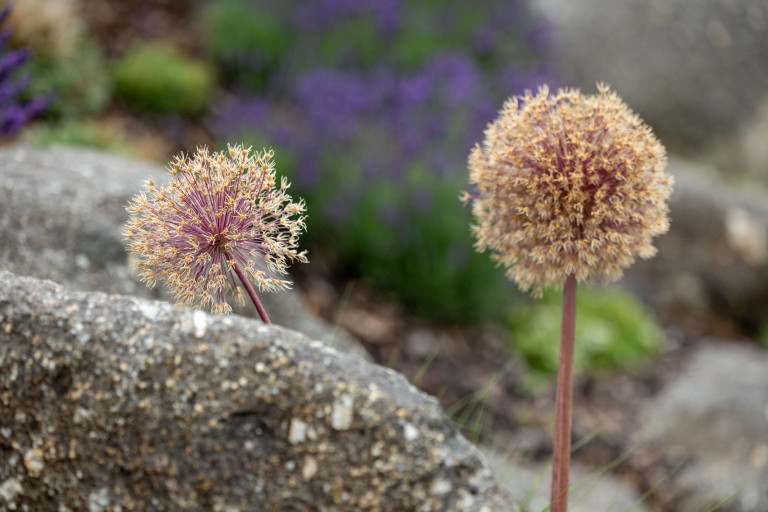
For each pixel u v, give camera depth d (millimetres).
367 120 4965
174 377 1058
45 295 1155
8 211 2156
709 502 3873
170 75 5309
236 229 1250
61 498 1128
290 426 1036
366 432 1023
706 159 7773
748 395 4590
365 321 4422
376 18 5941
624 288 6262
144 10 6176
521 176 1394
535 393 4484
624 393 4855
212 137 5328
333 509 1025
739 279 6457
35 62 4633
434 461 1019
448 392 4164
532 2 6902
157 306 1121
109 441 1083
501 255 1533
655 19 7680
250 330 1074
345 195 4598
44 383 1117
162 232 1238
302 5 6238
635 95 7539
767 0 8383
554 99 1423
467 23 6297
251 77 5875
